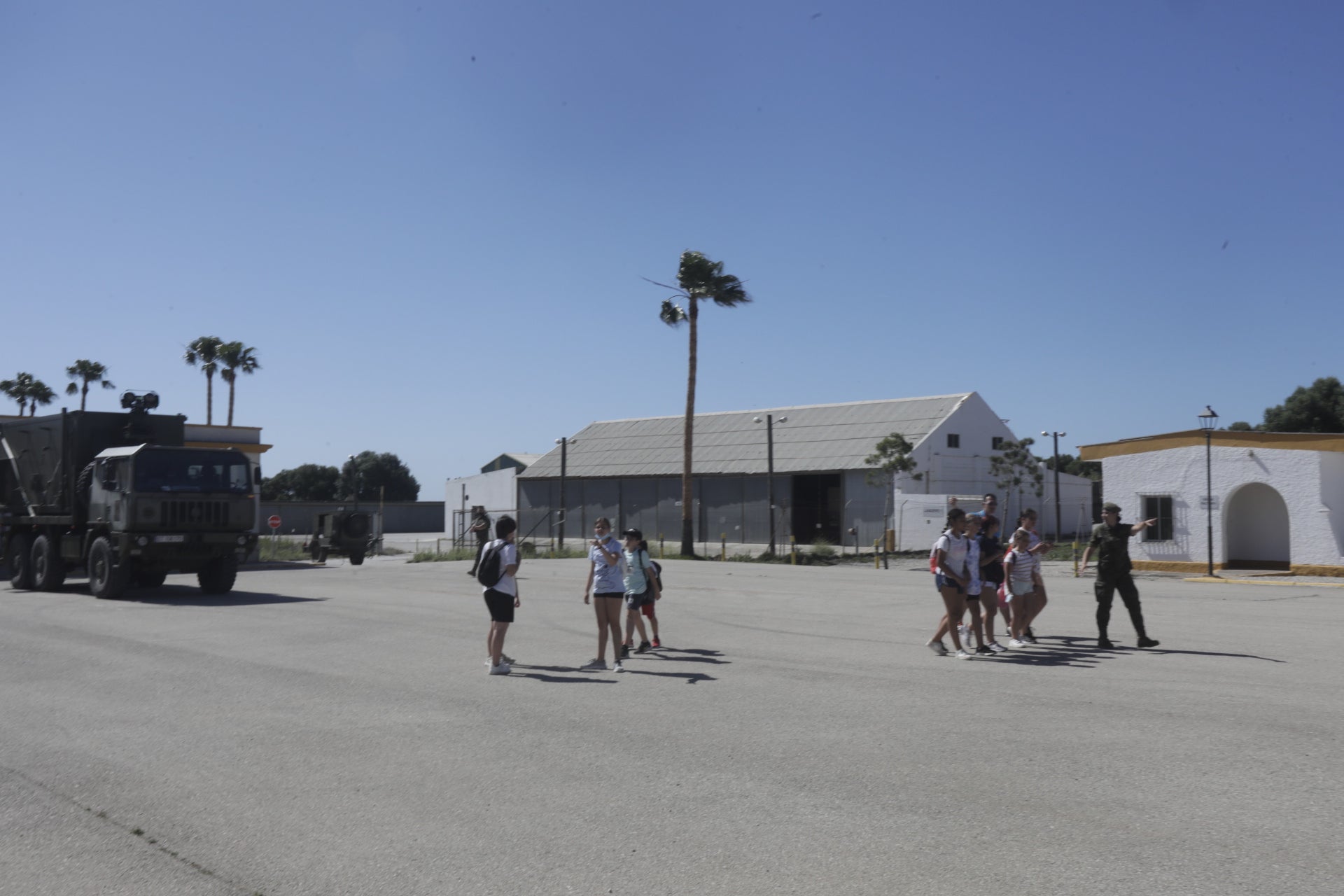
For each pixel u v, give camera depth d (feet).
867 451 163.43
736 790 21.90
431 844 18.74
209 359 248.52
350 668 38.50
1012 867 17.30
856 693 32.91
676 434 201.77
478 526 111.86
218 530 68.33
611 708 30.66
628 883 16.76
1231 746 25.54
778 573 95.91
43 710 30.58
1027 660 39.78
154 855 18.26
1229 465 91.04
